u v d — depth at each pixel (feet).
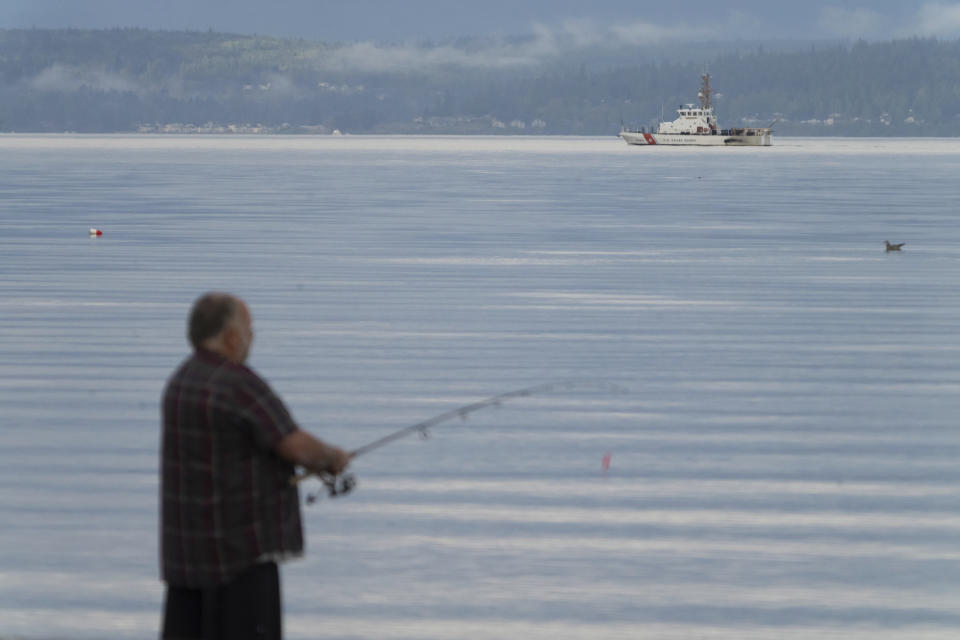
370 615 66.28
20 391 123.65
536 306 182.80
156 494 88.53
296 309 178.70
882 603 68.18
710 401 120.16
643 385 127.34
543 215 367.25
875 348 150.00
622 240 287.07
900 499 88.02
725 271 227.20
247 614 46.62
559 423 110.83
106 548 76.95
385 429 108.17
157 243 273.95
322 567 73.31
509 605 67.67
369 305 183.01
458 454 99.66
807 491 89.92
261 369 134.62
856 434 107.45
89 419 111.75
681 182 602.85
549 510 84.74
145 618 66.18
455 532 79.92
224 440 45.65
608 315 174.70
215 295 47.29
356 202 426.92
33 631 64.23
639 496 88.28
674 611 66.90
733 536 79.46
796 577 72.18
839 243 282.15
